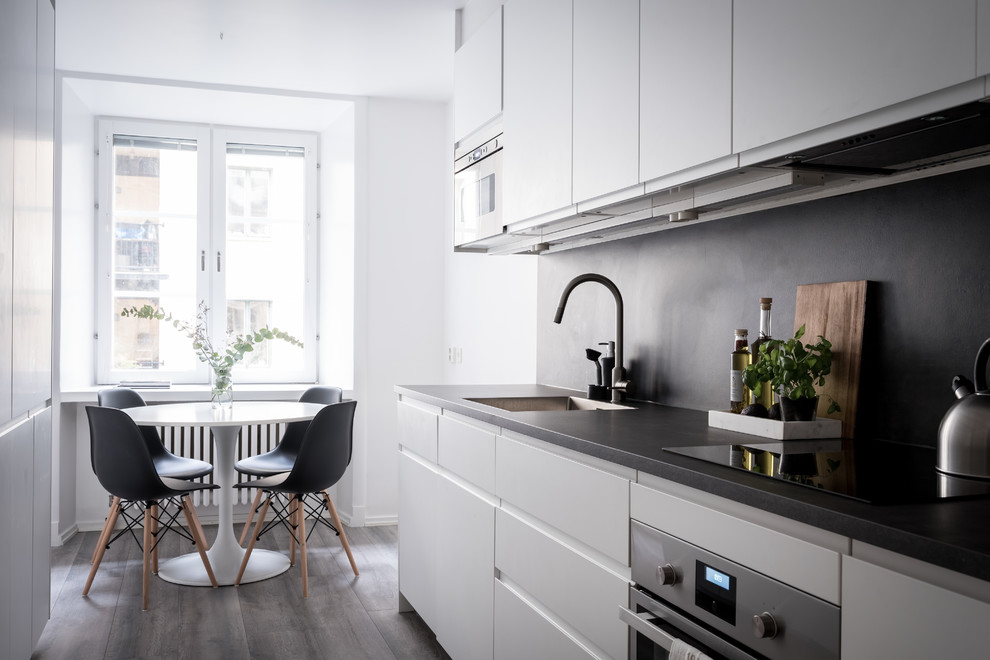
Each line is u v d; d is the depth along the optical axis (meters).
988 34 1.21
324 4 3.71
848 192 1.93
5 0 2.31
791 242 2.12
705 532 1.41
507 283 4.17
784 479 1.33
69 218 4.79
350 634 3.28
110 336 5.30
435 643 3.19
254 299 5.59
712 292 2.44
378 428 5.16
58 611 3.50
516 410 2.99
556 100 2.59
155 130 5.38
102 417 3.53
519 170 2.87
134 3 3.67
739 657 1.30
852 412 1.85
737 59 1.75
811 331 2.00
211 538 4.79
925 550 0.96
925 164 1.72
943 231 1.69
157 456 4.40
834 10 1.49
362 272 5.11
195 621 3.41
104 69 4.59
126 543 4.66
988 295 1.60
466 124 3.39
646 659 1.59
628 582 1.66
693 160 1.90
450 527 2.80
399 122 5.21
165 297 5.41
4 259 2.31
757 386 1.89
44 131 2.91
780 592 1.22
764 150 1.69
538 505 2.08
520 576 2.20
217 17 3.85
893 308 1.81
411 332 5.25
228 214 5.54
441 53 4.34
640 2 2.12
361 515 5.12
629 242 2.89
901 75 1.36
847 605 1.09
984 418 1.35
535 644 2.11
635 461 1.60
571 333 3.34
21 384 2.55
